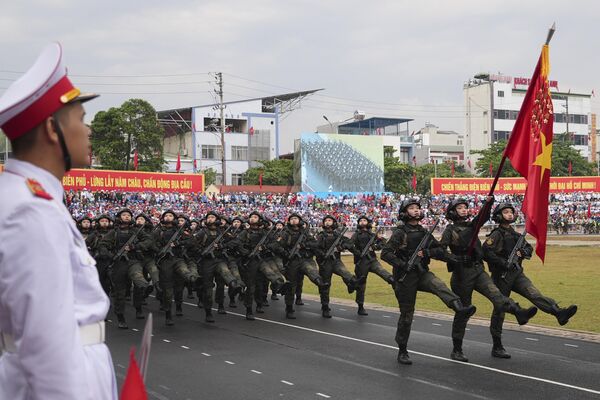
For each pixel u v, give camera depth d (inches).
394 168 3009.4
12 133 102.1
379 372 382.0
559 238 1990.7
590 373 368.5
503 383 348.5
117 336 532.7
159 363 415.2
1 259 91.7
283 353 444.8
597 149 5044.3
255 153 3403.1
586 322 545.6
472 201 2294.5
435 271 1135.0
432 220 2142.0
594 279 887.1
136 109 2282.2
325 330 544.1
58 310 91.8
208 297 615.2
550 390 331.9
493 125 4158.5
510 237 430.9
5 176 100.2
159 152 2369.6
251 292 627.8
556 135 3998.5
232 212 1905.8
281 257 657.6
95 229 690.2
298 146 2566.4
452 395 326.3
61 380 90.4
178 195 1908.2
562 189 2518.5
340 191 2546.8
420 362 407.5
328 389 343.9
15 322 91.9
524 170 428.8
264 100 3550.7
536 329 514.0
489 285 410.6
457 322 408.8
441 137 5467.5
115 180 1601.9
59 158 105.0
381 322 586.2
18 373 96.1
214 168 3309.5
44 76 102.0
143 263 620.1
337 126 4047.7
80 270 103.2
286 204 2237.9
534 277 925.2
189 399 327.6
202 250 629.9
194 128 3255.4
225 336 521.7
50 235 93.7
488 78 4256.9
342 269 649.6
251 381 364.2
